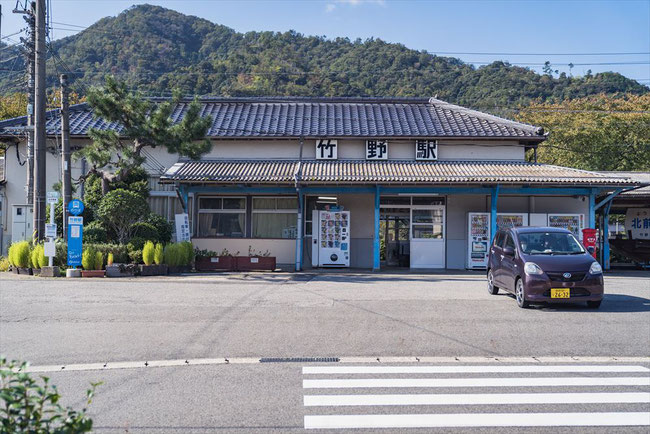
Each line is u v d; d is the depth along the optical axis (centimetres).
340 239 2059
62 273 1648
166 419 511
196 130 1697
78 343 806
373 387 614
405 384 626
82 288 1336
